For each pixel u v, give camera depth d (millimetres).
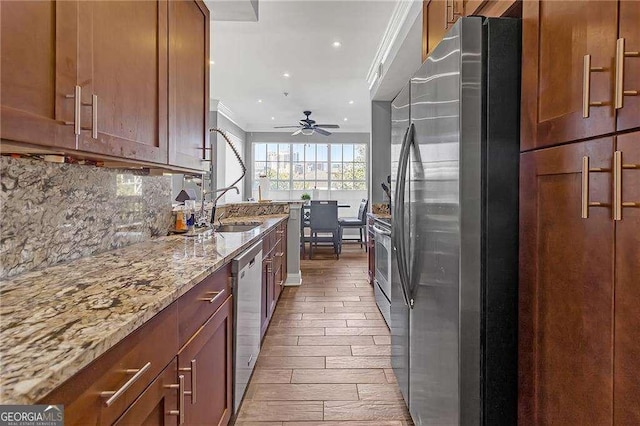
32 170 1212
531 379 1085
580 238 872
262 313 2688
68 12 936
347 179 8938
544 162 1013
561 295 944
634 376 726
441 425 1349
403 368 1878
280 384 2180
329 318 3334
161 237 2158
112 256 1521
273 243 3314
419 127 1590
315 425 1795
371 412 1902
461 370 1210
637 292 717
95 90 1053
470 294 1203
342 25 3398
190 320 1169
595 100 811
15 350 638
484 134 1190
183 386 1101
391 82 4215
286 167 8883
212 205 3113
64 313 822
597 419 823
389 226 3107
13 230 1149
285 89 5633
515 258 1202
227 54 4148
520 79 1190
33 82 836
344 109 6992
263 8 3074
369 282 4586
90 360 647
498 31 1190
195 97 1891
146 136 1372
